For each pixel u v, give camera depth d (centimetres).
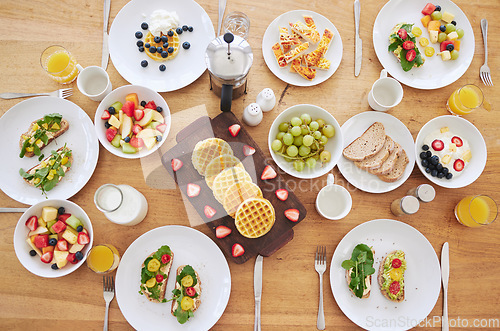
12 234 162
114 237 165
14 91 174
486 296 171
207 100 179
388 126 180
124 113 166
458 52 190
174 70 179
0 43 177
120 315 159
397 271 165
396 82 176
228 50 150
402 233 170
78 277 161
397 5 191
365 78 187
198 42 182
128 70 177
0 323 157
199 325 157
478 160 178
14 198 162
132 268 159
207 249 163
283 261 167
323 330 163
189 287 153
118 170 170
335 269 165
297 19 184
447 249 173
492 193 181
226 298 159
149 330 155
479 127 186
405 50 183
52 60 171
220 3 186
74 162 169
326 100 183
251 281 164
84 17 182
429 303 165
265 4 189
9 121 168
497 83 191
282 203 167
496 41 193
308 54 178
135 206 159
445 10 192
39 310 158
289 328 163
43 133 162
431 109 187
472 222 167
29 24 179
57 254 154
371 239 170
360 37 190
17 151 167
